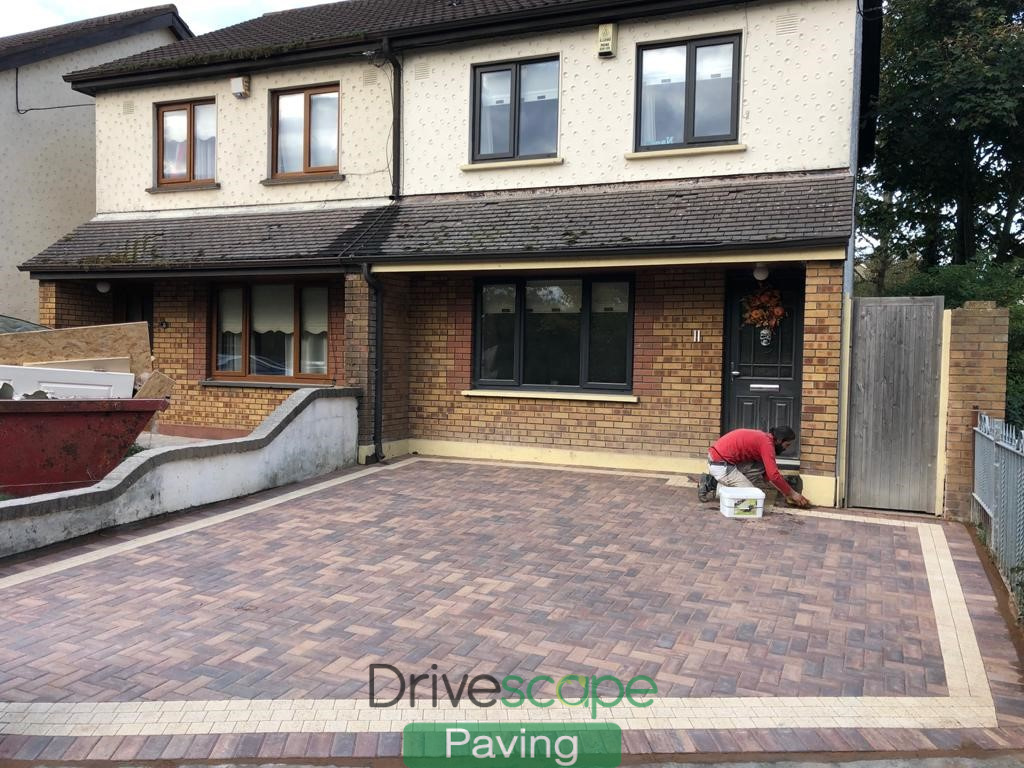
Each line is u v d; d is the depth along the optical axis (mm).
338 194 12297
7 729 3865
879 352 8555
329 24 13891
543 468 10742
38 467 7680
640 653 4809
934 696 4320
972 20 15617
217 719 3977
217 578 6105
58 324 12867
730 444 8492
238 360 13266
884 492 8562
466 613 5418
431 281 11773
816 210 9000
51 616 5289
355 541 7168
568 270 10812
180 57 13016
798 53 9812
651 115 10625
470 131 11461
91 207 16422
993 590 6023
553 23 10758
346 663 4613
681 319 10375
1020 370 11914
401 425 11758
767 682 4445
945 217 18531
